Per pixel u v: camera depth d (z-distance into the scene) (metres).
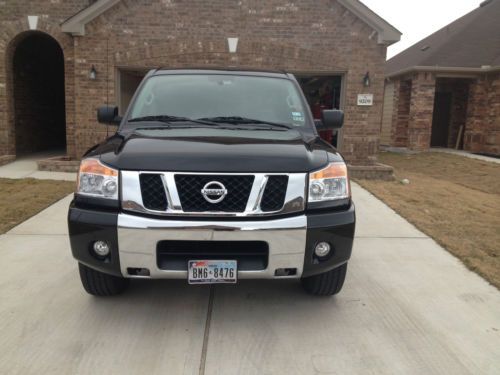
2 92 11.76
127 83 11.85
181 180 3.11
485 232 6.11
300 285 4.18
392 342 3.22
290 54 11.27
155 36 11.09
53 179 9.41
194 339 3.21
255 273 3.18
